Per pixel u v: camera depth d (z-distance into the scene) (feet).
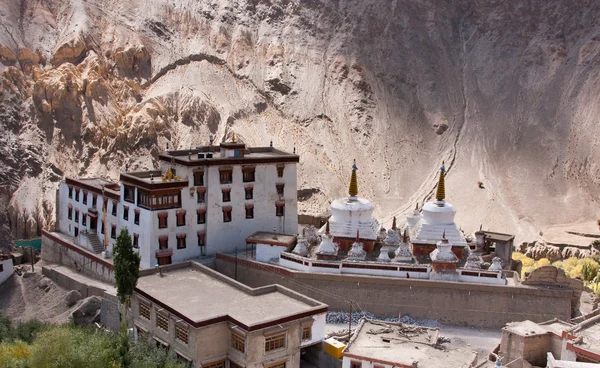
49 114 394.73
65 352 164.96
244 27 492.13
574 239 358.84
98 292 225.15
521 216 396.37
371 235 231.50
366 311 210.79
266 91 463.01
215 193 244.63
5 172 364.79
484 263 221.66
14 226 346.33
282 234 243.81
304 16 504.02
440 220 227.20
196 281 201.57
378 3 512.22
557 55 490.49
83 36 437.99
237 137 415.85
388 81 480.23
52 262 273.95
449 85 489.26
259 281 226.17
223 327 170.19
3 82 396.57
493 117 469.57
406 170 433.48
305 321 172.96
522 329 172.14
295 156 263.29
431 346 169.17
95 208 259.80
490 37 514.27
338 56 483.51
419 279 208.85
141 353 171.53
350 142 444.14
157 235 232.12
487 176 428.15
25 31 441.68
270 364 168.14
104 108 407.85
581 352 154.30
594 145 440.04
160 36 473.26
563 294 200.75
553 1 516.73
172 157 245.86
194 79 452.35
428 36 511.81
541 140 449.48
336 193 404.98
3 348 172.45
